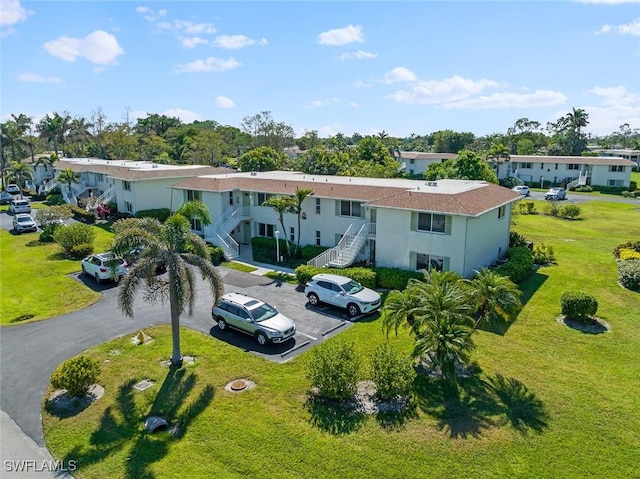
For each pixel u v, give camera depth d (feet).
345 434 45.24
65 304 83.15
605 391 52.11
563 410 48.65
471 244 84.84
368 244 100.42
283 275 100.01
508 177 272.10
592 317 72.59
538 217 172.55
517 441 43.93
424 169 300.81
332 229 108.99
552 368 57.41
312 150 229.45
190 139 328.70
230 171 178.50
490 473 39.91
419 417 47.98
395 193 98.63
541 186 275.80
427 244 86.94
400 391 50.03
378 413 48.70
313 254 108.17
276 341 63.87
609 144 565.53
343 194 104.94
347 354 52.42
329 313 77.41
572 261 105.91
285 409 49.57
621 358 59.77
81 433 46.37
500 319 71.56
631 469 40.19
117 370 58.65
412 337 66.80
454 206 83.15
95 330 71.41
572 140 377.71
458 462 41.24
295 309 79.25
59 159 244.22
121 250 56.24
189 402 51.16
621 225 155.02
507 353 61.31
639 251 105.50
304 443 44.01
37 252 120.06
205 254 60.03
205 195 127.65
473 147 403.13
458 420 47.29
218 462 41.73
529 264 95.04
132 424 47.65
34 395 53.67
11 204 187.73
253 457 42.24
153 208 155.12
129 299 55.31
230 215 125.29
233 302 69.36
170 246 58.03
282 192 114.73
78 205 175.32
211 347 64.75
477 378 55.11
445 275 58.23
